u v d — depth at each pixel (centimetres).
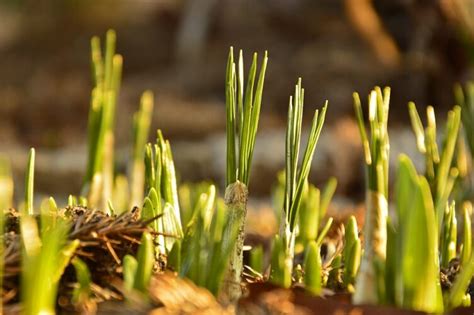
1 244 55
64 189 252
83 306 54
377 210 56
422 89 312
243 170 59
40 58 486
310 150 61
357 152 212
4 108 365
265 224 93
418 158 220
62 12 528
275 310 55
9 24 533
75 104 370
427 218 54
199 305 55
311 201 67
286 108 392
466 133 81
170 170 62
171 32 498
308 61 400
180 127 352
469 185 80
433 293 54
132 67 481
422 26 229
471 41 213
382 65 361
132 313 54
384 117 57
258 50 434
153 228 59
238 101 60
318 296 56
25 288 54
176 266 57
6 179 57
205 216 58
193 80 446
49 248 53
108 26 513
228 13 473
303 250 66
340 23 418
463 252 62
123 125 347
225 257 56
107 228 56
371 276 55
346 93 367
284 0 434
